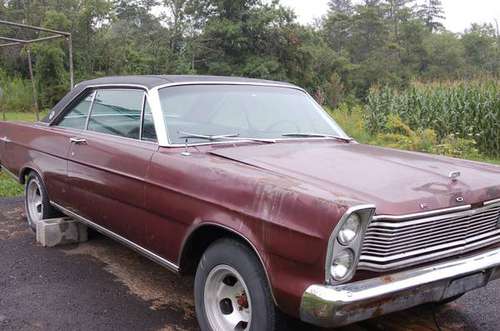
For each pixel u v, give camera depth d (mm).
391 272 2811
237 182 2982
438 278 2852
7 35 36875
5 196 7180
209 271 3193
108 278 4414
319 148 3867
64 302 3932
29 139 5336
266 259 2779
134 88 4152
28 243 5258
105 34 38094
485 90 13328
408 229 2795
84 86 4871
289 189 2730
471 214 3094
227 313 3225
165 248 3531
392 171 3283
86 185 4348
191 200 3232
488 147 13016
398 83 48938
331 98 37531
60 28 34031
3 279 4332
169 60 37844
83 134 4574
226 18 37469
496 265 3182
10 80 33406
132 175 3729
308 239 2576
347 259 2594
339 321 2553
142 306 3910
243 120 4094
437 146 11258
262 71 36188
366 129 15312
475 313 3973
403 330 3662
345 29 61031
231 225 2949
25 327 3527
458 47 60500
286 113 4371
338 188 2900
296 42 38156
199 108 3996
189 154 3541
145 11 41188
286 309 2732
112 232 4168
